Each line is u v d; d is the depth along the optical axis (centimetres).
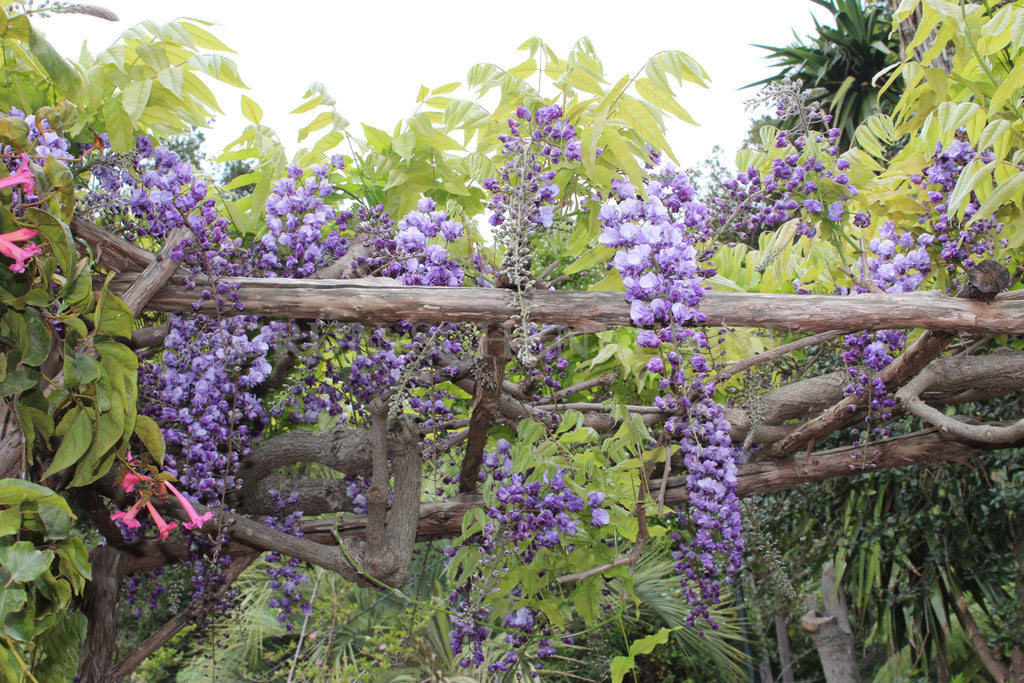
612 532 211
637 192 189
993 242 214
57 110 159
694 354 183
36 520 124
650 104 180
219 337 217
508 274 168
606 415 250
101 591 242
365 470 256
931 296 173
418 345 208
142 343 225
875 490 510
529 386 230
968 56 202
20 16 153
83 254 167
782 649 786
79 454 144
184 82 202
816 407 267
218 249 183
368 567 225
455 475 275
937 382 250
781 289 290
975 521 491
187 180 181
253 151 226
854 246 215
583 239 208
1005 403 393
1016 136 203
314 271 204
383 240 198
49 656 137
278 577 256
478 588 206
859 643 819
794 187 205
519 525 199
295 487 267
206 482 221
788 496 547
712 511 216
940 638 558
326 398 249
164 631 248
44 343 135
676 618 541
